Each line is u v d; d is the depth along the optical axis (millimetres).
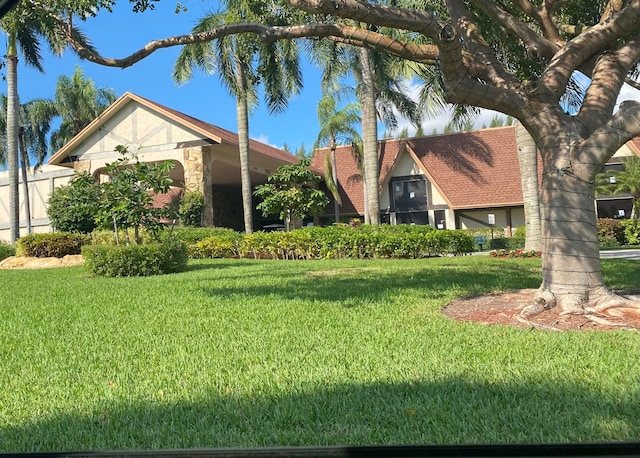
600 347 4438
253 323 5754
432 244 17234
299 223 29766
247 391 3473
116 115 25125
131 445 2705
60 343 5039
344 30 6797
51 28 7738
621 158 27516
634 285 8367
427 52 6855
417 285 8727
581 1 8461
